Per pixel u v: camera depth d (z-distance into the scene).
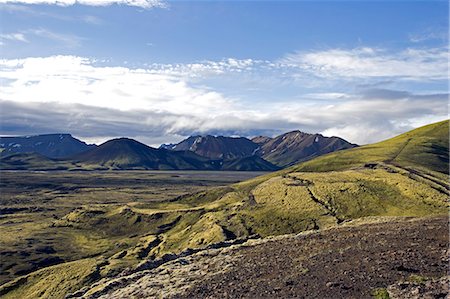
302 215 163.50
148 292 48.25
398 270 40.19
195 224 186.12
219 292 42.94
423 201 160.12
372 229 60.00
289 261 49.41
